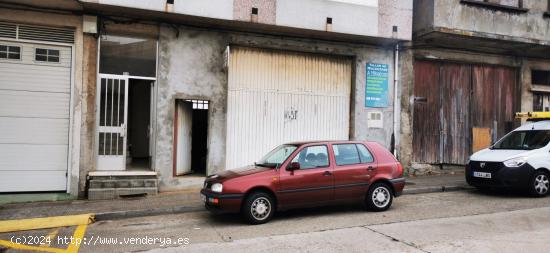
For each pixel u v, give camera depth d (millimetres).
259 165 7914
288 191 7316
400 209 8289
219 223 7340
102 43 10055
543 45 12930
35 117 9469
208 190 7426
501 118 13859
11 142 9312
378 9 11469
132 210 8008
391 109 12398
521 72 14016
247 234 6512
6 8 9133
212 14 9812
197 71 10453
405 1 11797
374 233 6414
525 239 5949
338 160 7891
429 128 12953
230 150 10898
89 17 9562
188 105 11016
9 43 9320
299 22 10594
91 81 9695
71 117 9609
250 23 10250
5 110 9273
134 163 11367
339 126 12070
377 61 12281
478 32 12094
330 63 12016
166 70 10188
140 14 9727
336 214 7879
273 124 11336
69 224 7332
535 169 9398
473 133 13453
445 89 13211
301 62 11695
